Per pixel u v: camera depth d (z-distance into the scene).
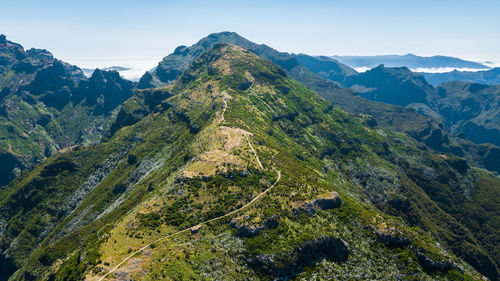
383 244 178.88
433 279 160.12
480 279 161.62
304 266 160.00
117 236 158.12
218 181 196.88
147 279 132.62
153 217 170.50
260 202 183.88
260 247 157.00
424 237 182.12
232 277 143.75
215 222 169.00
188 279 136.25
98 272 135.00
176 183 199.12
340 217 191.62
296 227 172.75
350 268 163.88
